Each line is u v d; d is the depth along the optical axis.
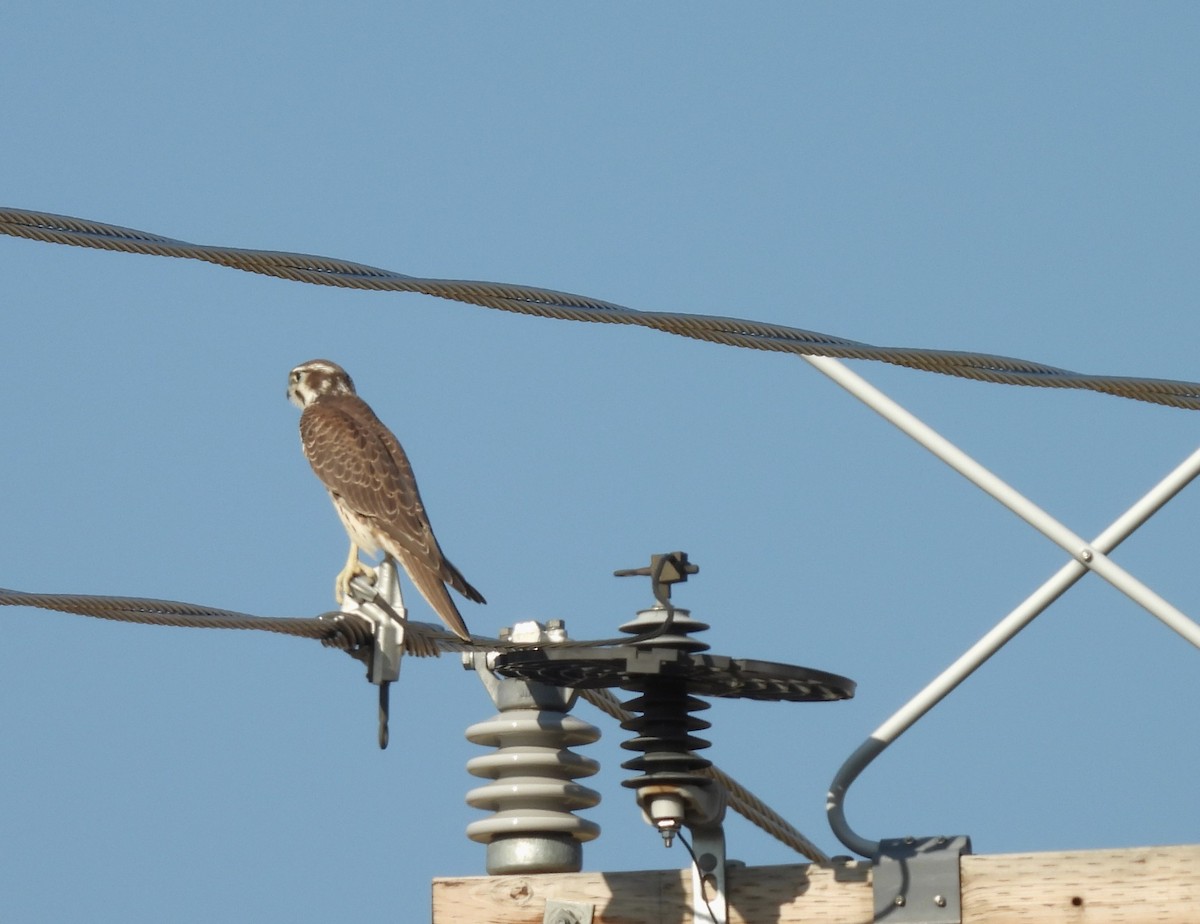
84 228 9.98
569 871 12.48
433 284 10.08
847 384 12.27
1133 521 11.74
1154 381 10.51
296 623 11.41
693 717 11.45
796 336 10.31
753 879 11.04
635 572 11.32
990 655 11.81
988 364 10.46
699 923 10.99
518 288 10.09
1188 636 11.59
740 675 11.11
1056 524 11.86
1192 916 10.25
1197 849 10.34
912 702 11.77
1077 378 10.55
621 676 11.37
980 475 11.99
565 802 12.59
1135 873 10.38
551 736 12.68
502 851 12.47
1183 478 11.68
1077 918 10.41
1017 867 10.57
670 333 10.25
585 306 10.17
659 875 11.17
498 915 11.28
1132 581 11.66
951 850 10.77
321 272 10.07
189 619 11.40
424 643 11.70
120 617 11.34
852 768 11.59
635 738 11.34
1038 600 11.81
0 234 10.05
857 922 10.81
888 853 10.84
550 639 12.73
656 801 11.02
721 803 11.16
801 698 11.70
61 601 11.28
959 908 10.61
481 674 13.03
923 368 10.45
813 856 14.77
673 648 11.05
